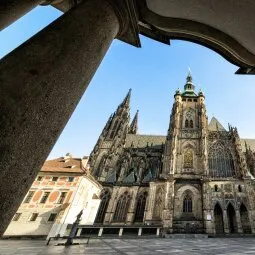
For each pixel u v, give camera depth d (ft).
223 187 181.27
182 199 180.14
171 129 229.04
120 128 276.62
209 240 128.26
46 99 8.79
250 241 119.24
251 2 15.47
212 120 268.21
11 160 7.43
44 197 138.82
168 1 18.01
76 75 10.50
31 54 8.86
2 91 7.47
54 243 101.04
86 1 12.87
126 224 182.50
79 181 145.79
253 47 20.20
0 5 11.55
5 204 7.47
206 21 19.94
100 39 12.39
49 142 9.44
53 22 10.78
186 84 304.50
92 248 77.25
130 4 15.62
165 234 155.22
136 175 226.38
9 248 68.54
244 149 245.04
